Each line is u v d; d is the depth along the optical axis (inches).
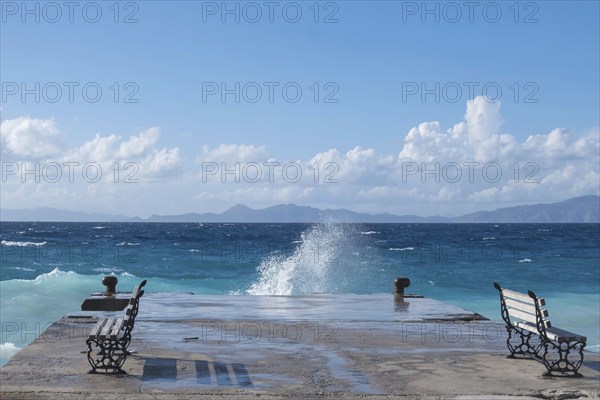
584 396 293.0
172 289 1349.7
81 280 1282.0
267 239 3673.7
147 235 4259.4
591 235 4714.6
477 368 343.0
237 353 375.9
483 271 1722.4
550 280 1558.8
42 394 283.4
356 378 319.3
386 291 1218.0
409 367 343.9
